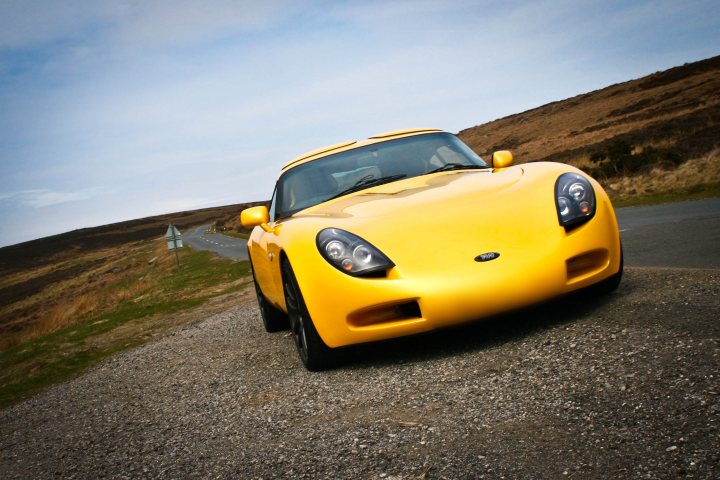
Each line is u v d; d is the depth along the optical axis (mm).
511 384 2484
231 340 6098
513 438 1971
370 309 3121
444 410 2379
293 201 4457
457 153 4645
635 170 18875
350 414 2613
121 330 11375
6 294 82375
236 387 3770
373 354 3545
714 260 4504
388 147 4688
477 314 2971
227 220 102938
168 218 186875
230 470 2318
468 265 3004
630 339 2650
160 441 3027
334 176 4480
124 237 149750
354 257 3166
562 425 1983
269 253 4156
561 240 3094
